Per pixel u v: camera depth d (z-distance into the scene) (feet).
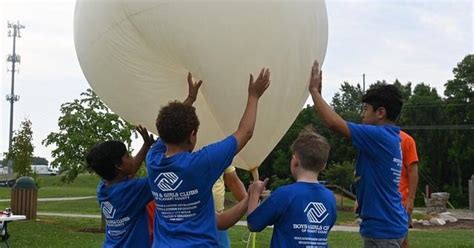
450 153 122.72
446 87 138.72
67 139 43.19
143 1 9.27
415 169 13.25
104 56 10.32
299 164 9.23
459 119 133.39
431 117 134.00
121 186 9.60
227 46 9.14
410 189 13.26
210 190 8.56
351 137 9.89
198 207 8.43
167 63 10.07
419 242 32.91
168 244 8.26
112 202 9.59
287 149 97.40
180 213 8.41
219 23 9.04
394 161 10.02
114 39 9.98
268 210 8.89
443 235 38.22
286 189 8.98
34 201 46.75
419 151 125.80
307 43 9.73
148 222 9.67
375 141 9.88
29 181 46.73
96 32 10.18
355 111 148.97
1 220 26.30
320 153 9.12
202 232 8.35
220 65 9.25
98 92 11.26
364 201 10.08
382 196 9.92
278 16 9.21
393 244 9.82
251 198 9.70
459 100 134.82
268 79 9.25
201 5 9.00
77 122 43.14
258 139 10.30
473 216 60.39
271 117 9.99
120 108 11.07
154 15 9.21
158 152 8.91
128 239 9.52
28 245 30.94
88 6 10.36
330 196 9.15
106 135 43.21
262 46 9.21
